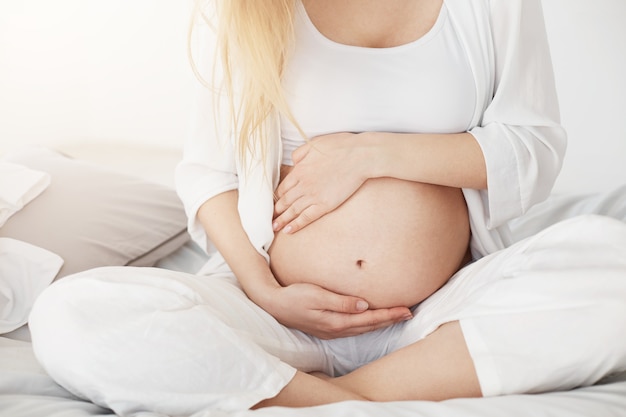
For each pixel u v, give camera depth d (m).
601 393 0.88
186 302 0.97
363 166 1.11
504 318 0.93
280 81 1.14
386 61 1.12
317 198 1.13
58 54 2.10
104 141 2.16
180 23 2.01
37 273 1.41
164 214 1.66
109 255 1.52
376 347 1.16
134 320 0.94
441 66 1.12
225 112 1.24
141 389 0.91
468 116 1.15
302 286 1.12
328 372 1.19
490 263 1.04
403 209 1.12
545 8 1.79
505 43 1.14
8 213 1.51
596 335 0.89
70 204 1.58
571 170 1.86
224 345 0.94
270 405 0.96
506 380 0.92
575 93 1.81
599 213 1.58
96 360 0.92
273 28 1.09
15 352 1.11
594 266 0.92
